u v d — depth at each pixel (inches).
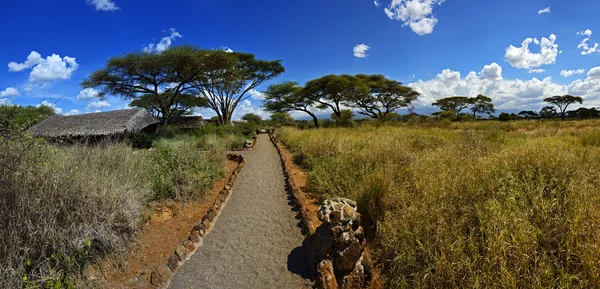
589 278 81.0
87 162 186.4
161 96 885.8
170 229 167.3
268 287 117.2
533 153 177.8
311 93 1201.4
